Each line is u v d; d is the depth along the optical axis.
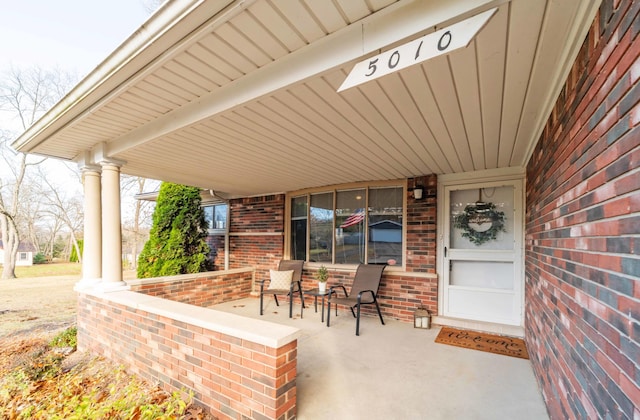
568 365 1.79
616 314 1.15
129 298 3.24
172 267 6.55
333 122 2.71
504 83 2.02
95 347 3.61
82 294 3.86
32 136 3.25
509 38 1.56
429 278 4.72
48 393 2.79
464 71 1.88
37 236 18.83
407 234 5.01
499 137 3.08
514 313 4.27
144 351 2.94
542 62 1.77
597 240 1.35
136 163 4.21
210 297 5.80
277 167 4.45
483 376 2.96
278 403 2.06
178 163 4.18
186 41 1.65
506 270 4.41
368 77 1.52
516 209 4.31
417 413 2.36
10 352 3.96
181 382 2.57
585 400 1.48
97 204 3.94
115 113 2.60
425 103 2.34
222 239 7.69
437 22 1.39
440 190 4.85
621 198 1.11
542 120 2.58
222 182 5.65
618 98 1.13
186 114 2.47
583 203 1.54
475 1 1.31
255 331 2.18
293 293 5.53
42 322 5.61
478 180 4.57
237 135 3.06
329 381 2.85
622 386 1.09
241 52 1.75
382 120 2.68
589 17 1.38
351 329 4.40
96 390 2.70
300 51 1.75
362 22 1.54
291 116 2.59
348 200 5.72
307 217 6.23
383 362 3.27
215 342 2.35
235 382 2.22
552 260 2.25
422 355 3.46
